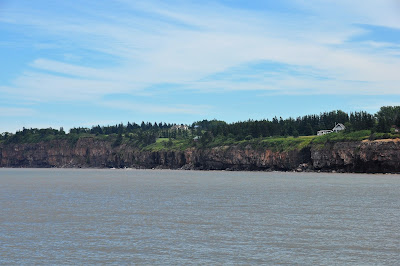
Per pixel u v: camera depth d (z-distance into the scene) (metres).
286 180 152.25
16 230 54.22
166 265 39.59
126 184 141.00
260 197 90.81
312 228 54.50
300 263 40.00
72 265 39.78
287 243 46.91
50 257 42.19
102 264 40.00
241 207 74.25
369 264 39.59
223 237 49.75
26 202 84.00
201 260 40.97
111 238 49.50
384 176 171.50
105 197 93.69
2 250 44.59
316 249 44.44
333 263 39.94
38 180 173.75
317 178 162.25
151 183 145.12
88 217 63.84
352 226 55.75
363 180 146.12
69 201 85.56
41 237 50.16
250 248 44.94
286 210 70.25
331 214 65.62
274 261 40.62
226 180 158.25
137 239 49.00
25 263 40.41
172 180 163.62
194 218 62.47
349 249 44.44
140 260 41.09
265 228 54.66
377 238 48.88
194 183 142.50
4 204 80.62
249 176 188.50
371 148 187.12
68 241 48.22
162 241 48.00
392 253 42.94
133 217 63.62
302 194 97.00
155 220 60.88
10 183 151.75
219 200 85.44
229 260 40.94
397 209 70.62
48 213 68.19
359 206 74.56
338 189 109.50
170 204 79.19
